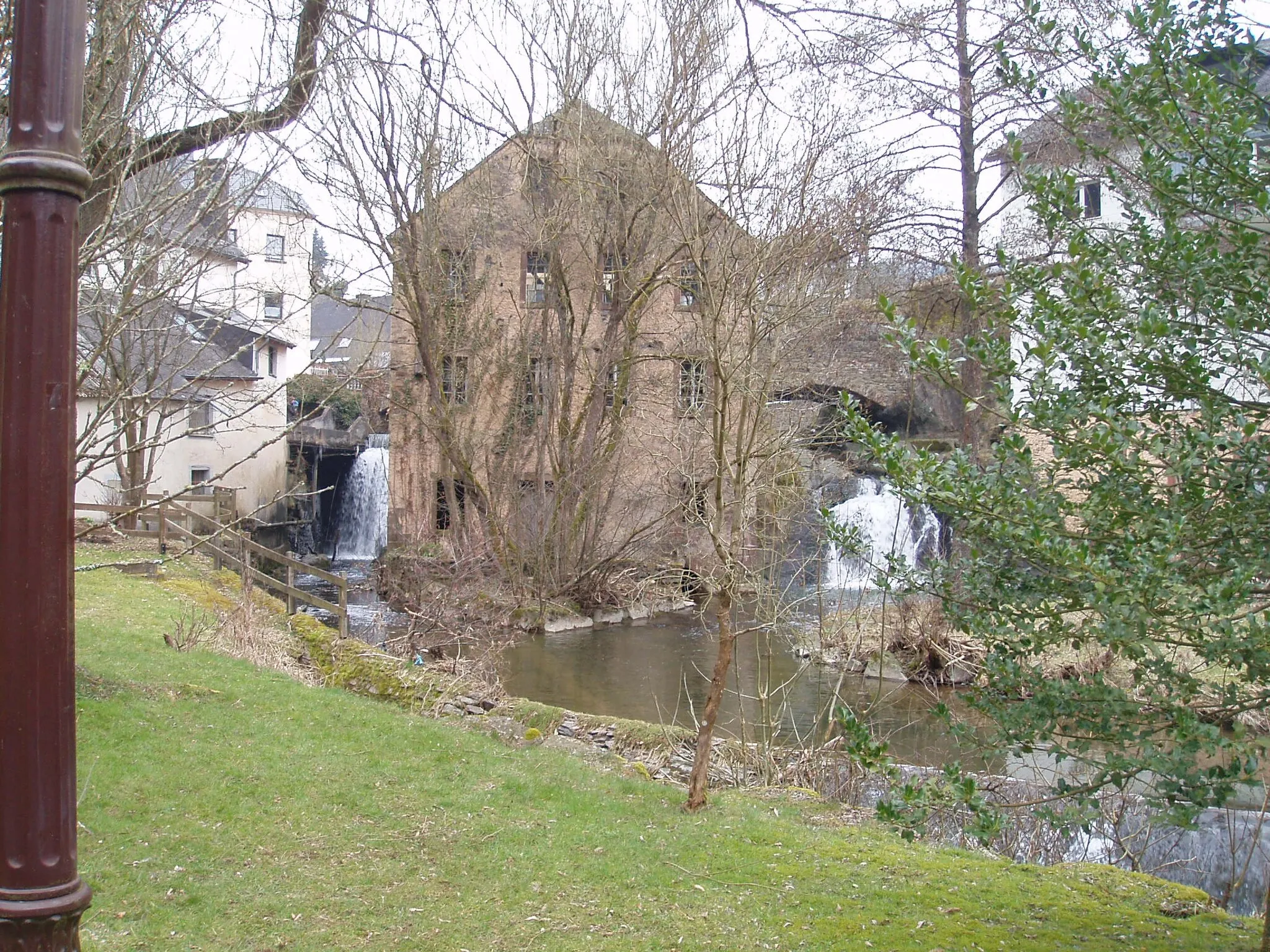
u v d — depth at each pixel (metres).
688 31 13.91
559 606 21.92
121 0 5.50
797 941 5.16
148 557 16.77
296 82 6.38
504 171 25.05
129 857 5.59
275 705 8.95
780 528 12.29
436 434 24.44
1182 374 3.76
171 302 6.89
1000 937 5.23
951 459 3.90
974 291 3.93
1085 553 3.37
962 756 10.67
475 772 7.84
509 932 5.18
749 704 14.58
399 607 20.97
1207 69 4.03
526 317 25.64
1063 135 5.05
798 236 10.11
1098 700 3.71
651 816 7.24
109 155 5.68
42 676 2.21
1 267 2.25
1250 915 7.33
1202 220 4.04
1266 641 3.20
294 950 4.80
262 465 32.84
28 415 2.21
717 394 8.02
